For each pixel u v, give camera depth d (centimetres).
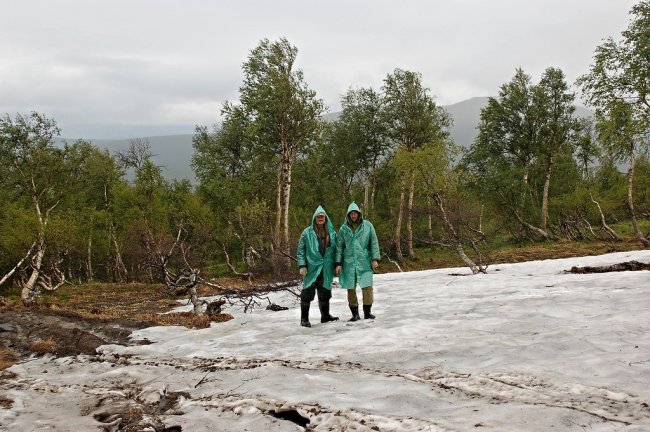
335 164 4606
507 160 4362
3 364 698
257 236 2716
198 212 3466
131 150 3778
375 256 890
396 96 3909
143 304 1513
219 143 4291
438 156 2308
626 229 3728
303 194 4384
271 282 2031
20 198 3256
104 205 4169
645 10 2686
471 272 1925
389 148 4212
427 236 4378
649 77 2636
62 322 959
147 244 2328
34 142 2955
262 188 3866
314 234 886
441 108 3950
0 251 2636
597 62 2777
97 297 2000
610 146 2820
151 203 3684
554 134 4047
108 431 437
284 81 2950
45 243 2608
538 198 4606
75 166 3391
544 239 4078
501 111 4259
